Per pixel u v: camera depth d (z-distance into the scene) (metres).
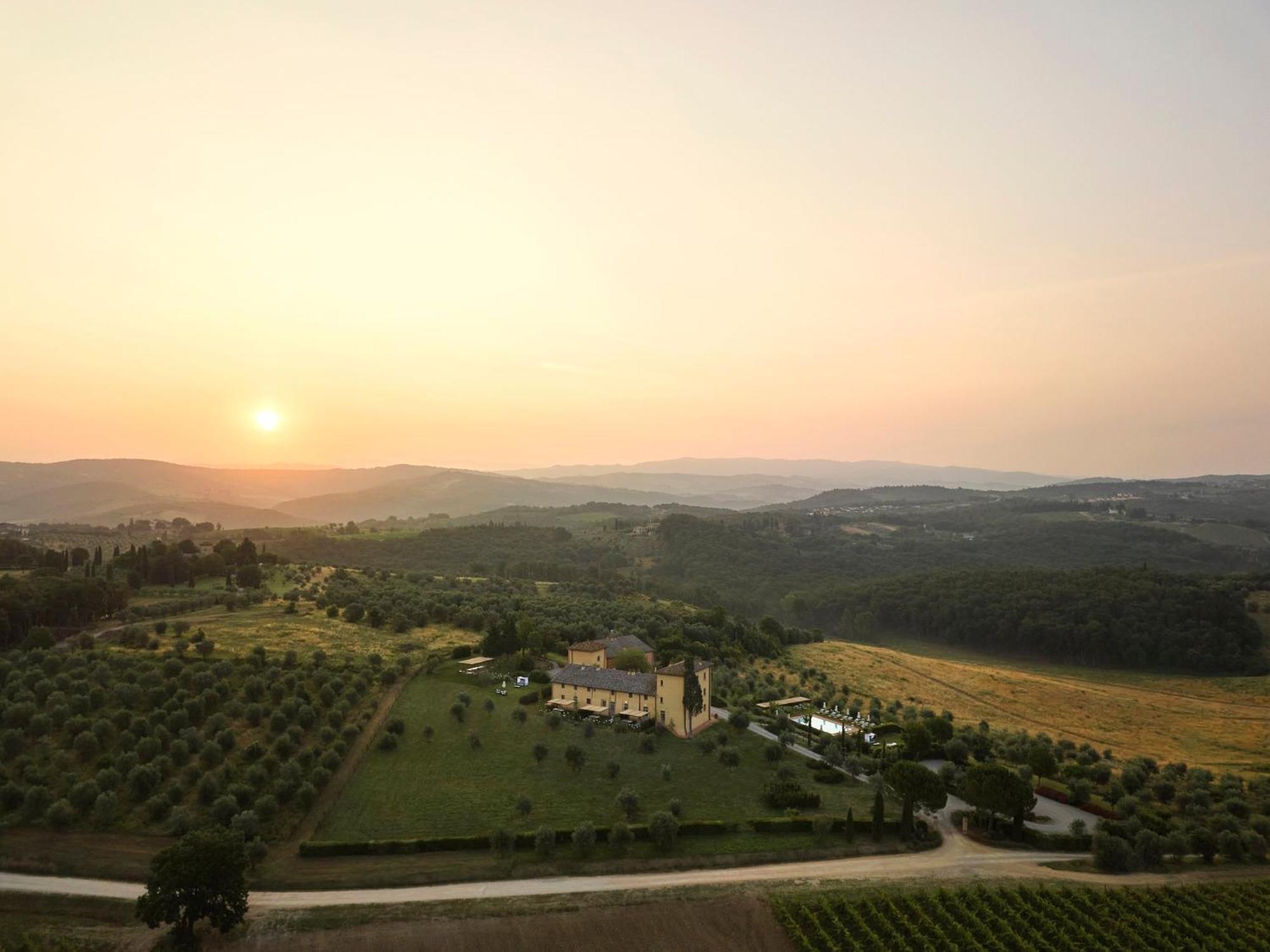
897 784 93.38
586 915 71.25
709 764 110.12
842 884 79.94
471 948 67.06
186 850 67.69
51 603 152.25
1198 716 174.62
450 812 92.38
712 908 73.31
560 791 98.69
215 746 98.50
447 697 131.38
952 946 70.62
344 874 79.19
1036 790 115.94
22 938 67.44
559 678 133.00
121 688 110.69
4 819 84.44
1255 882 85.94
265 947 66.62
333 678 126.06
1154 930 74.25
